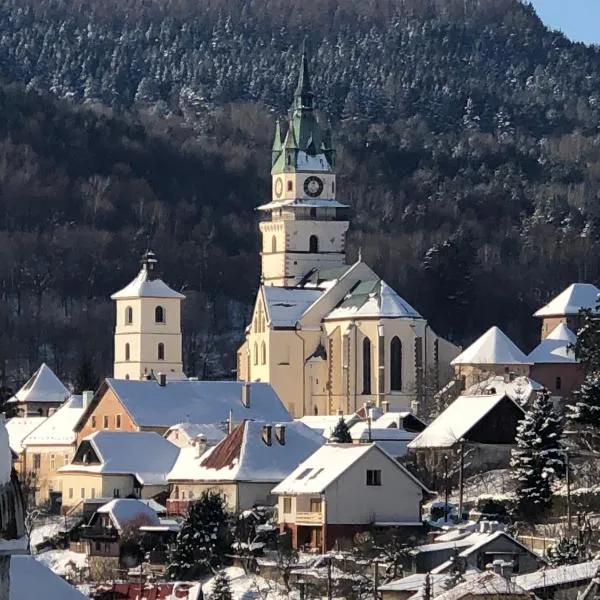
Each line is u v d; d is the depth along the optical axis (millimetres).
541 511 187750
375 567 151000
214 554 174875
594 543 163125
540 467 190250
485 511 195625
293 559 171250
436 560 163875
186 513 191000
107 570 180125
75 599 97000
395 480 187625
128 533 186625
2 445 68062
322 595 155500
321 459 191500
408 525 186250
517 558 157125
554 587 130250
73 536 193750
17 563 98250
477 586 127938
